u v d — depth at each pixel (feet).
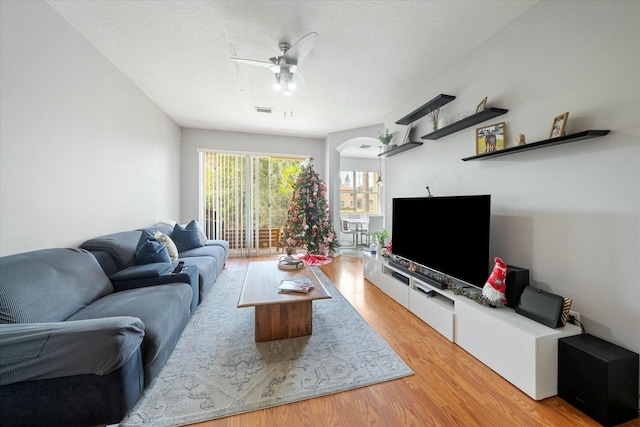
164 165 13.80
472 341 6.10
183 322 6.48
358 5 6.15
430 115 9.27
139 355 4.38
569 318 5.23
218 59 8.61
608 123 4.75
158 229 11.21
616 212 4.67
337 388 5.03
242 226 17.78
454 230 7.34
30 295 4.48
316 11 6.34
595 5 4.91
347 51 8.00
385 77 9.64
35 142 6.00
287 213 17.22
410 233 9.33
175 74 9.65
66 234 6.96
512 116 6.57
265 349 6.37
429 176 9.78
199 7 6.26
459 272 7.13
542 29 5.86
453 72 8.65
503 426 4.21
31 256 5.23
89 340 3.61
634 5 4.42
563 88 5.45
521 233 6.32
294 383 5.16
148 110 11.78
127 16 6.60
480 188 7.50
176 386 5.03
